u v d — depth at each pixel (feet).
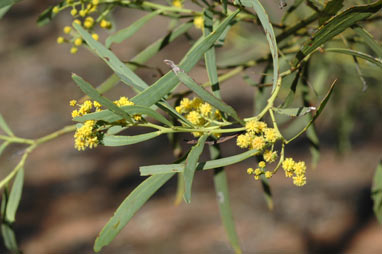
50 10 4.55
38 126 22.90
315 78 6.96
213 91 3.90
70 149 21.72
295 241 16.01
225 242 16.10
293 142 19.71
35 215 18.31
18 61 28.22
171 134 5.39
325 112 7.41
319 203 17.20
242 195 18.25
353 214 16.66
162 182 3.42
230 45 8.34
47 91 25.44
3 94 25.55
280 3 3.73
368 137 18.99
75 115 3.18
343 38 4.59
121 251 16.40
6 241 4.71
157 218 17.67
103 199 18.79
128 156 21.08
